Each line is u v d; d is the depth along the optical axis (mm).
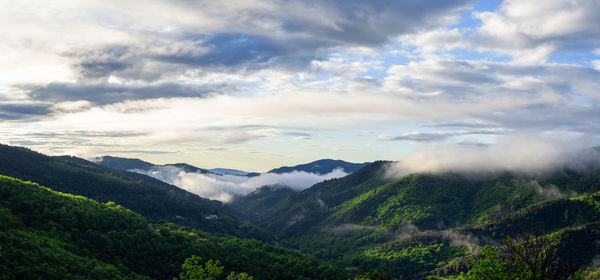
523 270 55531
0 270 116000
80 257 149375
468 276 64000
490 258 61125
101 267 145625
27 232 158625
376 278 163000
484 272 60156
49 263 131000
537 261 54625
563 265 54469
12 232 149750
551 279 53438
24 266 122688
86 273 136250
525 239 57812
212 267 115812
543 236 57188
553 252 55125
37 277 120438
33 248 137375
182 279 115875
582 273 53875
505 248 59906
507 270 58562
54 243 155875
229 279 119500
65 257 141375
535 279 53812
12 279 115438
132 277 151500
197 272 114125
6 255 123688
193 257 117062
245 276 117938
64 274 128125
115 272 147875
